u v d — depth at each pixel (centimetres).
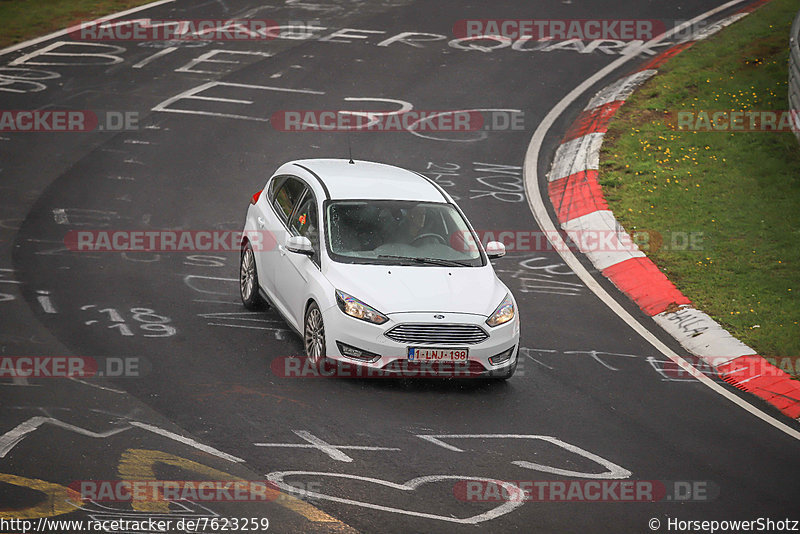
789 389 3866
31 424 2980
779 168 6334
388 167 4453
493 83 8100
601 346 4206
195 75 8031
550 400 3581
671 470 3083
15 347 3622
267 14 9950
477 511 2667
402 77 8175
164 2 10306
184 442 2945
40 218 5272
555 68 8512
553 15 10069
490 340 3553
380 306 3506
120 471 2725
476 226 5606
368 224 3856
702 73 7981
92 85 7700
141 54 8512
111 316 4041
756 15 9544
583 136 6938
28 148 6378
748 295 4762
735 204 5881
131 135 6719
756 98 7425
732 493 2952
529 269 5094
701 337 4350
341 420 3212
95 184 5850
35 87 7581
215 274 4706
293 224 4031
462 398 3522
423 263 3762
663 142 6788
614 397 3675
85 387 3303
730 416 3616
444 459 2992
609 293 4884
